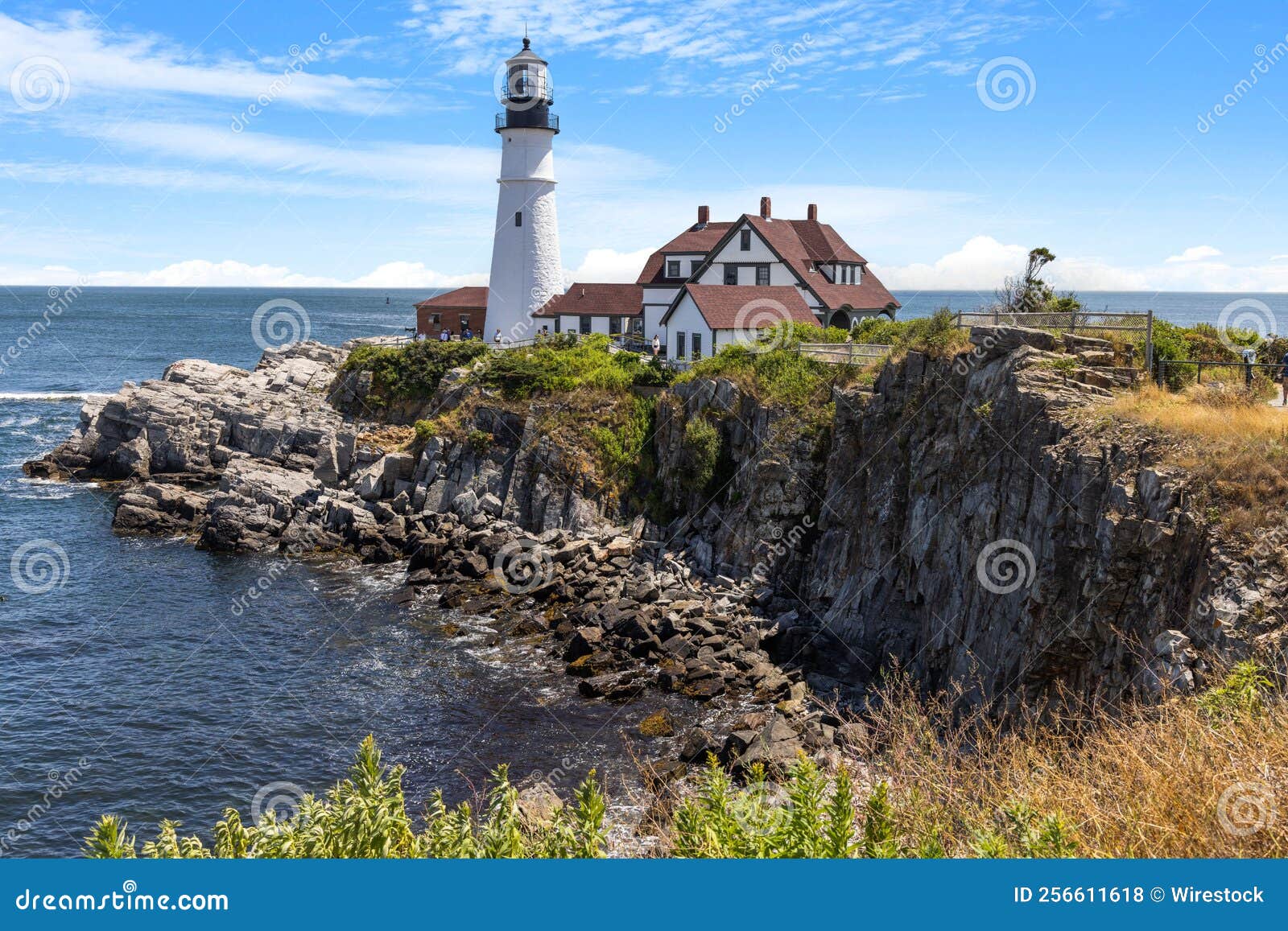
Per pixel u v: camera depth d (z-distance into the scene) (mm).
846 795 7379
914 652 31438
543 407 51594
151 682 32281
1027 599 23984
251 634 36750
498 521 48875
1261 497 19266
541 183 70625
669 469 48188
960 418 29922
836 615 34906
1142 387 25281
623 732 28188
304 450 59062
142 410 62406
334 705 30578
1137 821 8219
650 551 45156
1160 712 12531
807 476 40812
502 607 39531
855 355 42812
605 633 35094
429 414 60312
